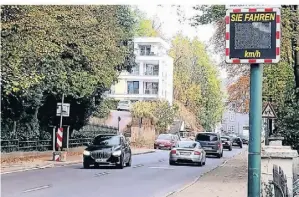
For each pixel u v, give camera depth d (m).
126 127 71.88
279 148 15.22
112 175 27.03
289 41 25.91
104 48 38.09
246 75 45.06
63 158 35.62
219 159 47.66
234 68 42.81
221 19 30.69
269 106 24.94
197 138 50.34
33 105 36.94
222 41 35.44
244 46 9.40
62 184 22.11
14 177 24.75
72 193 19.22
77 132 48.56
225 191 19.81
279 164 14.67
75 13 31.95
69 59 37.56
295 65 26.09
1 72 29.67
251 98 9.46
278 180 12.09
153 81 94.25
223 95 105.94
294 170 16.20
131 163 36.41
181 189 20.44
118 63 43.41
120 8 50.06
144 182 23.95
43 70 34.88
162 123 80.19
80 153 45.78
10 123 36.25
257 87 9.44
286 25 25.50
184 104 105.12
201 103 105.19
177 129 92.00
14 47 28.75
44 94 39.06
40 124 41.56
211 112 105.69
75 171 28.92
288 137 23.70
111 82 42.47
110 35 39.12
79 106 44.50
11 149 35.53
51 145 41.62
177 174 28.72
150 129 74.62
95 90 43.25
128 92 93.81
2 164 31.12
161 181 24.62
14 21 27.95
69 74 38.06
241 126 132.50
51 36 29.69
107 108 58.25
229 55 9.46
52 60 35.53
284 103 26.25
